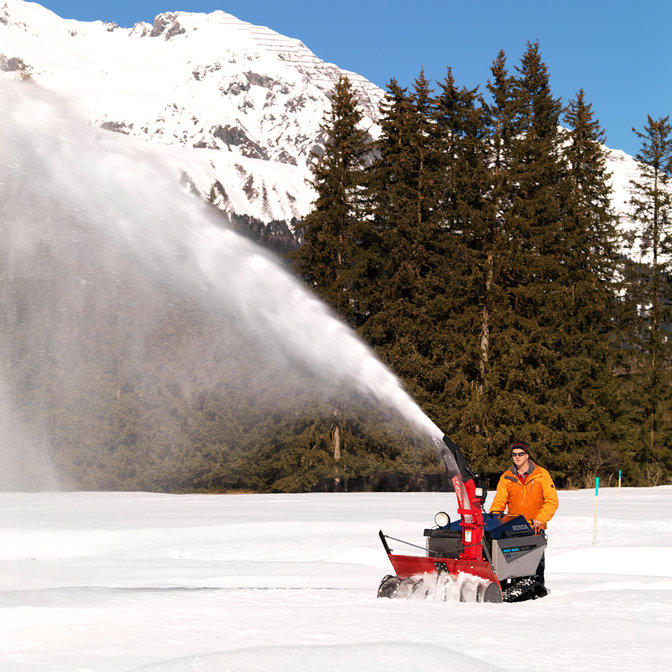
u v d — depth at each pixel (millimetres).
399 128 49406
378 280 48281
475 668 4883
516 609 7168
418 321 46562
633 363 53781
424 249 47094
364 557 12406
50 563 12289
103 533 15492
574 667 5012
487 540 8180
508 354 46531
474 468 44844
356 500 26250
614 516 18469
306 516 18891
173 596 7648
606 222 54594
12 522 17859
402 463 46062
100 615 6688
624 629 6227
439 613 6867
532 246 48250
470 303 48438
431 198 48031
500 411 46156
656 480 50438
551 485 8945
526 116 52000
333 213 47500
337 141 49375
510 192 48906
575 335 49812
